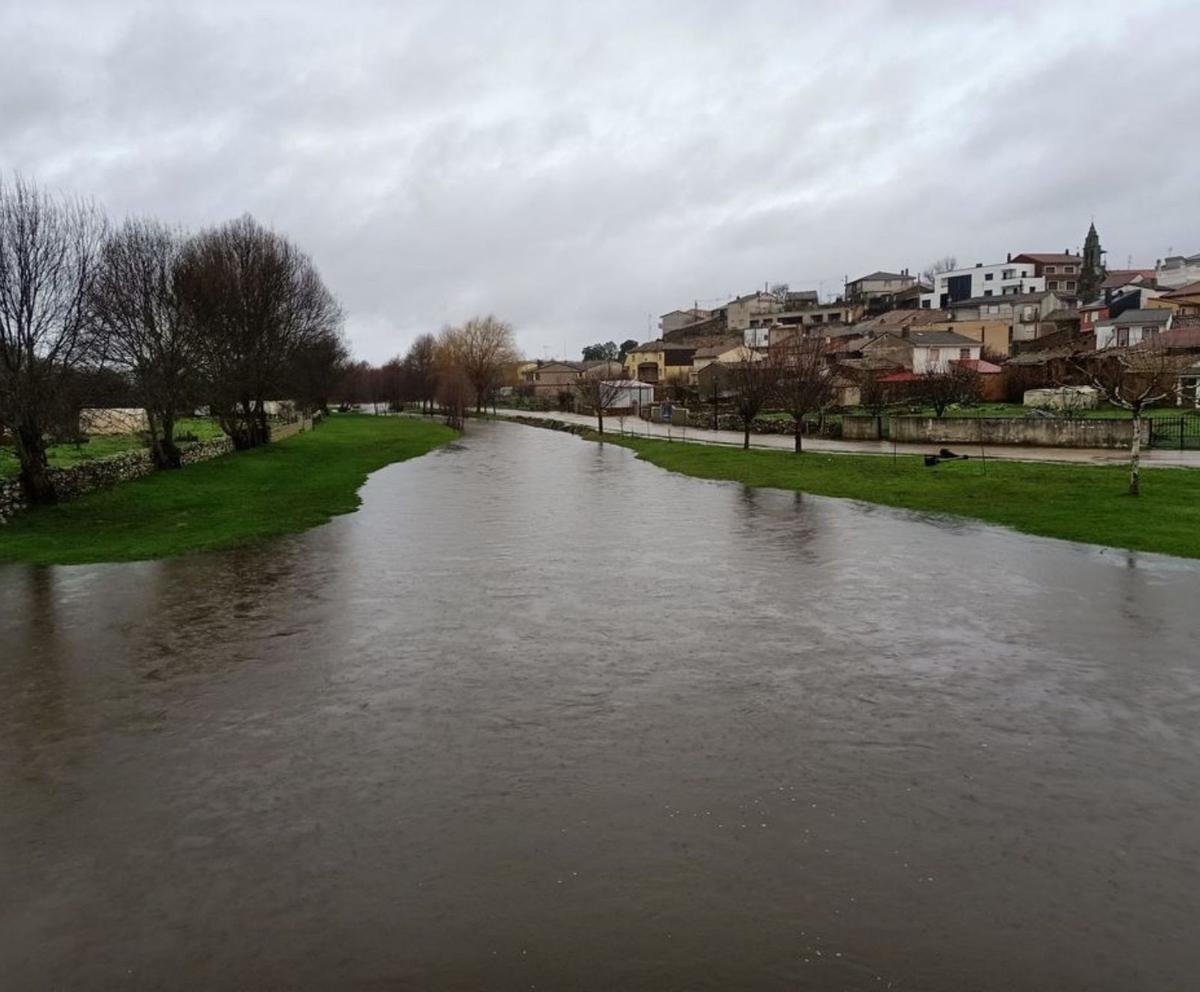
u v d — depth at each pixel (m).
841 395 66.56
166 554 17.88
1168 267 103.44
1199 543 16.53
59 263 22.55
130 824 6.77
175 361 33.66
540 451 48.72
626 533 20.03
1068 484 24.14
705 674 10.02
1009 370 64.31
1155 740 8.02
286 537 19.98
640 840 6.38
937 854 6.15
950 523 20.42
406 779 7.44
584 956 5.13
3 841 6.56
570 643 11.31
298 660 10.81
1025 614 12.33
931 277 132.25
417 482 32.28
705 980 4.91
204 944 5.30
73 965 5.14
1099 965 4.99
